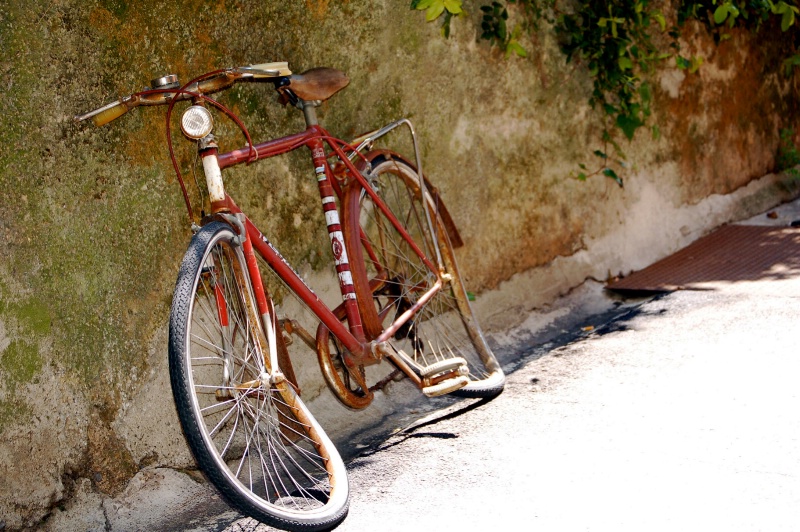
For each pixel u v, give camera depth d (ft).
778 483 8.18
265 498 9.44
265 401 8.76
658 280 15.99
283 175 11.39
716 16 17.52
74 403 9.14
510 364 13.15
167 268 10.06
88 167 9.32
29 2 8.86
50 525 8.84
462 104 13.83
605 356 12.59
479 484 9.02
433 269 12.42
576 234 15.89
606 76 15.99
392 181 12.85
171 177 10.11
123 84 9.63
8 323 8.66
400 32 12.84
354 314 10.62
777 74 20.86
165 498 9.65
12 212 8.73
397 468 9.73
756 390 10.44
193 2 10.28
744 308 13.69
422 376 11.19
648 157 17.34
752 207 19.92
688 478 8.48
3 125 8.68
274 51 11.23
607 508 8.12
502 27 14.01
